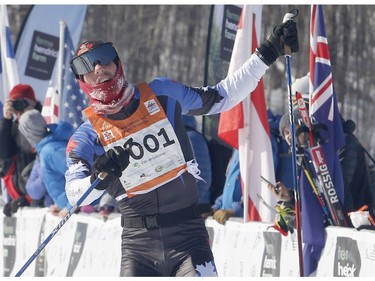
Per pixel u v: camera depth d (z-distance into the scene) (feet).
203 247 27.89
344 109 59.82
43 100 60.90
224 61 50.16
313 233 35.24
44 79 61.11
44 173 47.21
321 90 37.04
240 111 40.60
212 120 47.80
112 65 27.04
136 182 27.63
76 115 53.31
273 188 36.40
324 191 35.42
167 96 27.84
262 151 40.55
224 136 40.96
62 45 53.62
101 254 45.42
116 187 27.94
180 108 28.07
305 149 35.68
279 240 37.17
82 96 53.62
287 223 36.24
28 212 51.29
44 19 61.21
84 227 46.93
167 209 27.81
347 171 37.99
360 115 59.57
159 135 27.53
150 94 27.68
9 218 53.16
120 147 26.20
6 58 56.08
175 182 27.76
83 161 27.35
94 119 27.58
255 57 29.53
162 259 27.96
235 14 50.60
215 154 46.19
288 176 41.22
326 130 35.81
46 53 61.21
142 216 27.89
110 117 27.48
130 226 28.14
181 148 27.81
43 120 47.57
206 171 42.34
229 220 40.60
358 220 33.35
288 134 36.35
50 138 47.09
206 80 50.44
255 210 40.63
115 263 44.24
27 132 47.37
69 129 47.88
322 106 36.86
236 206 41.27
